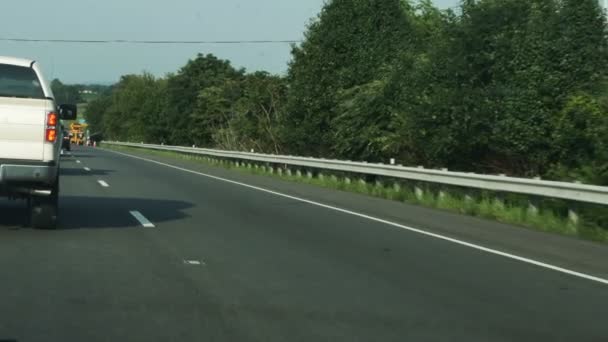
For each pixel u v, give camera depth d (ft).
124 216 52.01
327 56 109.70
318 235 45.32
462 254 39.34
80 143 366.22
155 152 215.10
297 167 104.88
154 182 86.79
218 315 25.43
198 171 114.52
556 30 70.33
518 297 29.40
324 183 86.74
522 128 68.44
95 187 76.79
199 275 32.09
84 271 32.22
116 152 221.05
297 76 112.88
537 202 53.67
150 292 28.60
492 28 75.56
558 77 68.64
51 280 30.22
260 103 150.61
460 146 74.49
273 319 25.08
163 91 303.89
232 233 45.14
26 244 38.63
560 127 66.08
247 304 27.07
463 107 72.74
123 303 26.76
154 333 23.08
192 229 46.34
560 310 27.37
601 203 46.16
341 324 24.66
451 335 23.71
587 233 46.34
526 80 69.82
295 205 63.05
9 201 57.88
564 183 49.16
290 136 112.57
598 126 63.21
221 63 266.77
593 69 69.10
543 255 39.37
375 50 107.14
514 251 40.55
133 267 33.42
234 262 35.40
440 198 64.75
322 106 110.11
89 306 26.21
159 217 51.96
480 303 28.22
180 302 27.14
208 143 222.07
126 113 380.37
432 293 29.78
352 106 96.84
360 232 47.09
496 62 74.08
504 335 23.86
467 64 75.66
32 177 38.52
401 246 41.68
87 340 22.17
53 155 39.04
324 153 111.04
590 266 36.40
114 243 39.91
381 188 76.59
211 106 218.59
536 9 73.10
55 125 38.99
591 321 25.84
